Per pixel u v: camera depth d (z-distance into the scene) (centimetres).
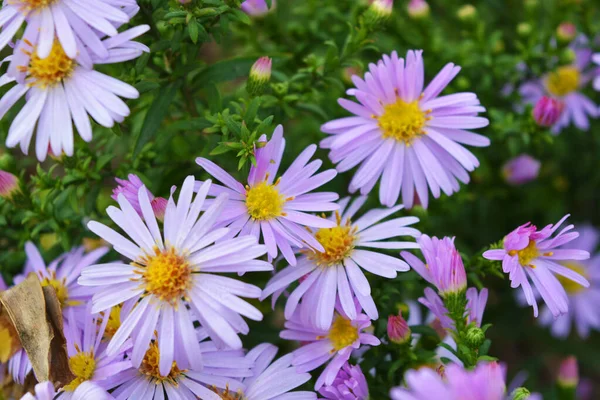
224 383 29
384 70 31
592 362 41
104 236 29
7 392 30
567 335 41
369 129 31
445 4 41
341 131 31
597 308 41
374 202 35
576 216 42
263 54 33
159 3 30
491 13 41
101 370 29
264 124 30
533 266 30
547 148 40
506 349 43
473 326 29
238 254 28
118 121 28
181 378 29
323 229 30
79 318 30
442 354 31
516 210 40
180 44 31
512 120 36
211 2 30
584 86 39
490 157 38
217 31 31
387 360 31
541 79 39
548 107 34
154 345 29
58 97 29
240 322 28
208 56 43
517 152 38
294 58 36
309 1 38
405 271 30
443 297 30
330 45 33
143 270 29
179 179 33
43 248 34
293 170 30
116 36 29
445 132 31
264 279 33
